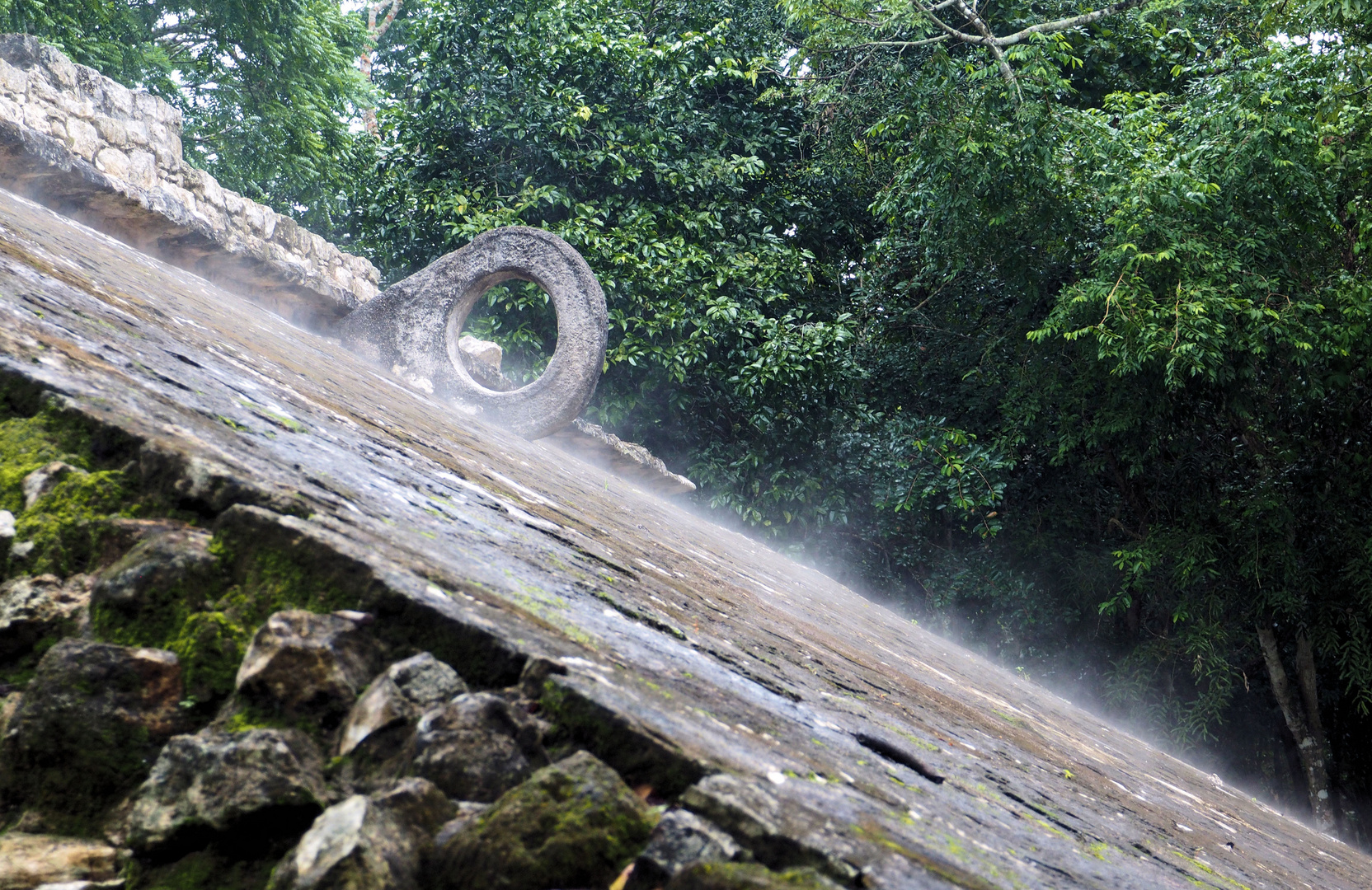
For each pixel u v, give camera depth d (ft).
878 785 5.23
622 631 5.74
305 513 4.34
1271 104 41.93
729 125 56.34
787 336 49.78
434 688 3.66
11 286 6.40
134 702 3.58
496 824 3.18
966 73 50.03
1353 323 41.93
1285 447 48.65
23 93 17.56
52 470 4.23
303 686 3.58
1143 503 55.21
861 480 54.44
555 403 23.36
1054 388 50.24
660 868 3.15
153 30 62.03
